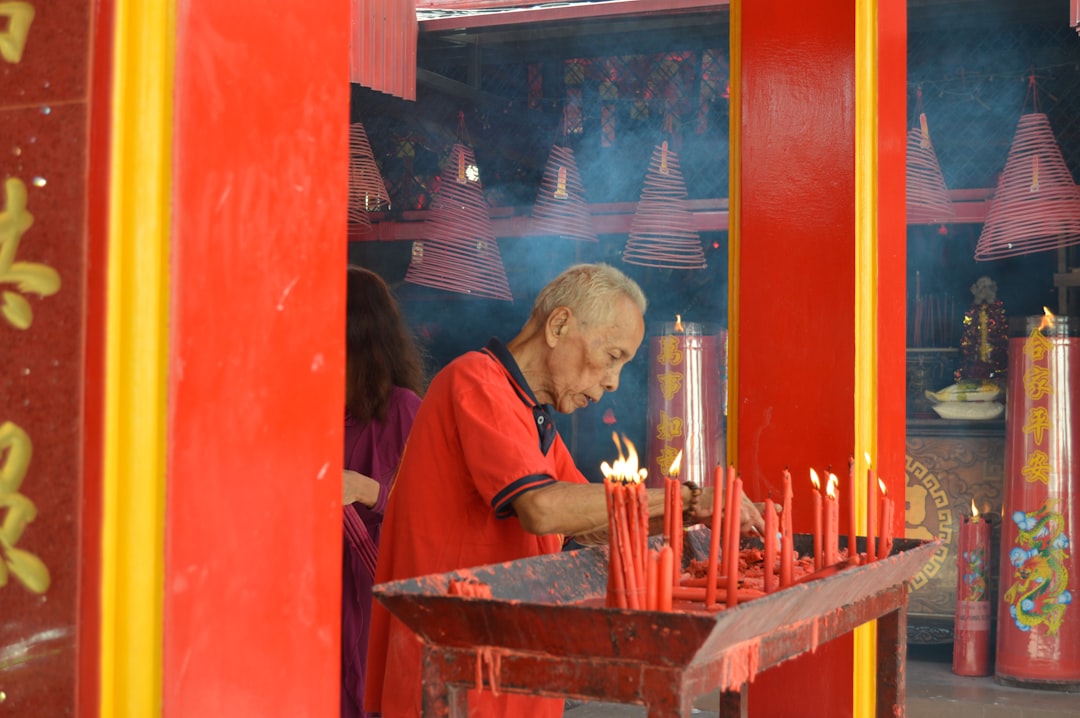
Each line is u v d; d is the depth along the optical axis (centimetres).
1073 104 641
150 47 120
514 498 217
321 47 144
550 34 645
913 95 665
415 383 312
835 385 320
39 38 120
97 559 117
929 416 603
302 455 141
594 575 208
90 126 118
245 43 131
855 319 318
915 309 661
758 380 329
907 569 238
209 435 127
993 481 571
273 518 136
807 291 324
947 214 600
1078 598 518
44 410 119
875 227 324
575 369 246
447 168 663
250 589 133
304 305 141
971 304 643
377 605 251
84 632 117
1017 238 573
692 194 698
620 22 627
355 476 288
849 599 205
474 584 169
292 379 139
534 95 715
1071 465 520
